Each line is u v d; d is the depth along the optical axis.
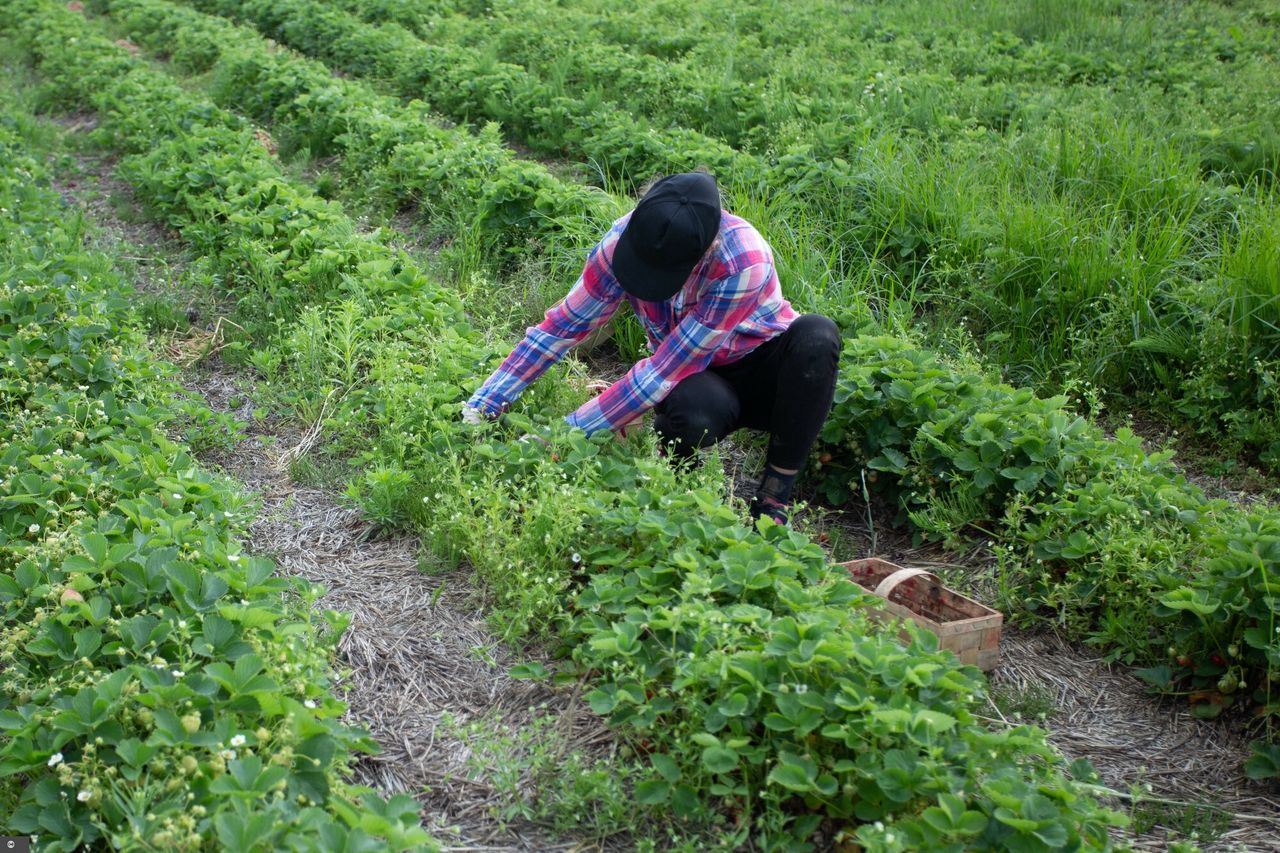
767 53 10.36
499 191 6.66
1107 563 3.67
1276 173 7.25
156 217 7.22
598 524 3.69
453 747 3.12
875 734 2.67
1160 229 6.30
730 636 2.97
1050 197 6.48
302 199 6.61
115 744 2.60
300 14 11.66
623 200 6.87
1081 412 5.52
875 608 3.43
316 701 2.95
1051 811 2.52
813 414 3.88
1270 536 3.45
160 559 3.19
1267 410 5.14
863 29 11.56
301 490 4.41
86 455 4.13
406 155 7.53
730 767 2.66
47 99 9.98
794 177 7.07
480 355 4.74
